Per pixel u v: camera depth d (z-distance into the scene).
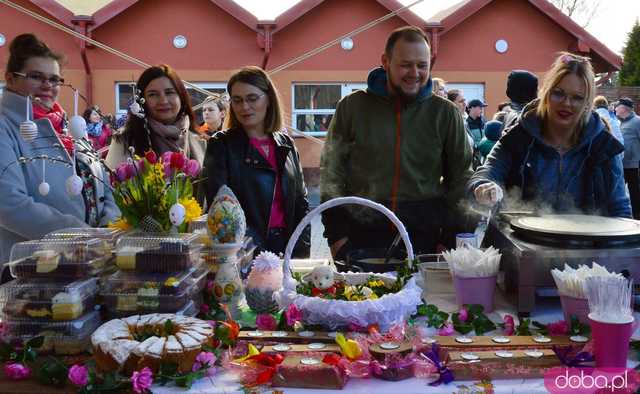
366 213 2.71
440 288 2.06
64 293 1.61
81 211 2.44
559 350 1.47
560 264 1.80
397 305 1.62
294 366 1.41
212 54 11.89
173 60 11.83
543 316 1.83
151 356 1.42
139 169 1.85
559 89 2.22
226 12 11.80
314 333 1.62
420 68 2.55
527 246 1.85
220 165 2.60
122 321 1.57
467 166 2.67
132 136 2.77
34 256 1.66
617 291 1.45
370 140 2.68
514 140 2.39
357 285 1.83
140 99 2.44
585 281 1.51
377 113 2.68
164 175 1.88
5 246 2.46
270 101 2.68
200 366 1.45
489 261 1.84
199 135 3.10
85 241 1.70
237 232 1.88
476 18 12.27
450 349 1.52
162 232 1.81
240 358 1.52
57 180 2.39
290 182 2.69
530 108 2.40
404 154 2.65
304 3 11.62
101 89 11.61
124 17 11.64
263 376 1.41
